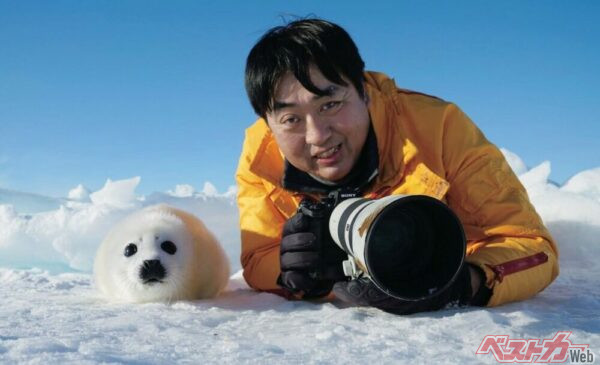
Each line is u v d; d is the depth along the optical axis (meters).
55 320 1.06
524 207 1.20
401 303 1.03
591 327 0.97
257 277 1.34
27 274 1.84
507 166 1.25
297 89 1.11
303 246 1.11
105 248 1.42
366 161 1.21
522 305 1.13
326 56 1.09
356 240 0.94
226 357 0.84
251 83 1.16
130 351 0.86
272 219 1.34
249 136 1.38
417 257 1.03
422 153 1.22
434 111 1.24
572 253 1.75
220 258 1.42
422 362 0.82
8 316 1.10
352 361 0.82
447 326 0.97
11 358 0.81
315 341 0.91
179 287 1.33
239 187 1.40
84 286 1.64
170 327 1.01
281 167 1.33
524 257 1.14
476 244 1.21
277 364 0.81
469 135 1.25
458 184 1.23
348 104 1.13
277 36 1.14
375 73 1.30
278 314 1.11
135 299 1.33
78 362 0.79
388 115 1.25
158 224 1.38
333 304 1.21
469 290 1.07
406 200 0.92
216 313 1.13
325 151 1.15
